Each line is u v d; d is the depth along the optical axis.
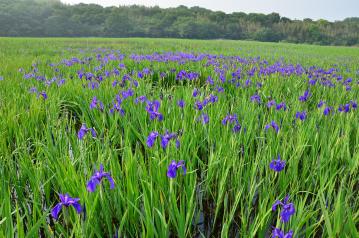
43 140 4.21
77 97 6.25
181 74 8.10
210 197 3.58
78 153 3.62
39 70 10.20
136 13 156.12
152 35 134.00
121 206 2.99
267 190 3.26
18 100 6.01
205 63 12.14
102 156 3.33
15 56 16.00
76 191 2.89
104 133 4.54
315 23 140.88
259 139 4.41
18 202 3.19
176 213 2.71
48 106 5.77
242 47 34.22
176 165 2.66
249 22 145.88
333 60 21.02
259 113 5.52
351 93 7.21
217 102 5.70
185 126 4.41
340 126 4.77
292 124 4.81
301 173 3.88
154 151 3.55
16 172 3.54
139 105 5.41
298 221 2.65
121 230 2.61
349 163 3.75
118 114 4.62
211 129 4.50
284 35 135.12
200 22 137.88
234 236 3.12
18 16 120.50
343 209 2.69
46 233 2.74
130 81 7.22
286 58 20.09
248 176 3.49
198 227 3.19
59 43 31.77
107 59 12.25
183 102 5.07
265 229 2.83
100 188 2.62
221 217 3.33
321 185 3.09
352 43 125.69
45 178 3.50
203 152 4.46
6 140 4.54
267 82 8.08
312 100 7.20
